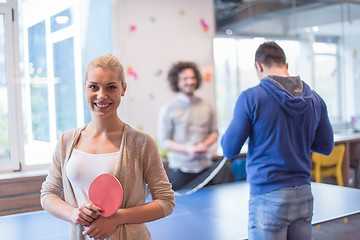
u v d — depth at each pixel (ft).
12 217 8.71
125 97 12.24
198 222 8.42
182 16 13.07
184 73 12.80
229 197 10.78
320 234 8.20
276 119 5.59
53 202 3.97
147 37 12.47
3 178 9.45
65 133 4.11
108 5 12.02
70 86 11.75
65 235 7.41
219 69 13.65
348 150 13.25
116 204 3.66
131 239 3.79
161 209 3.92
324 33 15.39
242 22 14.03
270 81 5.72
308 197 5.80
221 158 12.85
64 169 3.96
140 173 3.96
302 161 5.80
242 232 7.70
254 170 5.83
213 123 13.15
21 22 11.02
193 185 12.21
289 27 14.82
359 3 15.92
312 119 5.82
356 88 15.96
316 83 15.23
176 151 12.46
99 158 3.87
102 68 3.79
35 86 11.25
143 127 12.45
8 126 10.93
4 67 10.91
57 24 11.50
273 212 5.63
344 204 9.52
